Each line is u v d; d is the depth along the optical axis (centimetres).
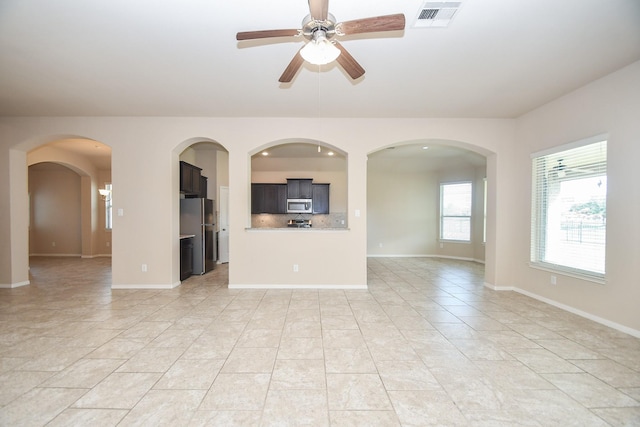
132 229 454
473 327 305
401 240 832
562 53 268
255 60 283
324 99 377
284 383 206
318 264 459
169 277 457
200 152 685
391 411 178
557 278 370
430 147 631
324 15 178
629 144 286
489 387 202
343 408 181
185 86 338
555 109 373
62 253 853
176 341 271
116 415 174
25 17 217
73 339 275
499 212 450
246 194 456
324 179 808
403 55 273
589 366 228
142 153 451
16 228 467
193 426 166
